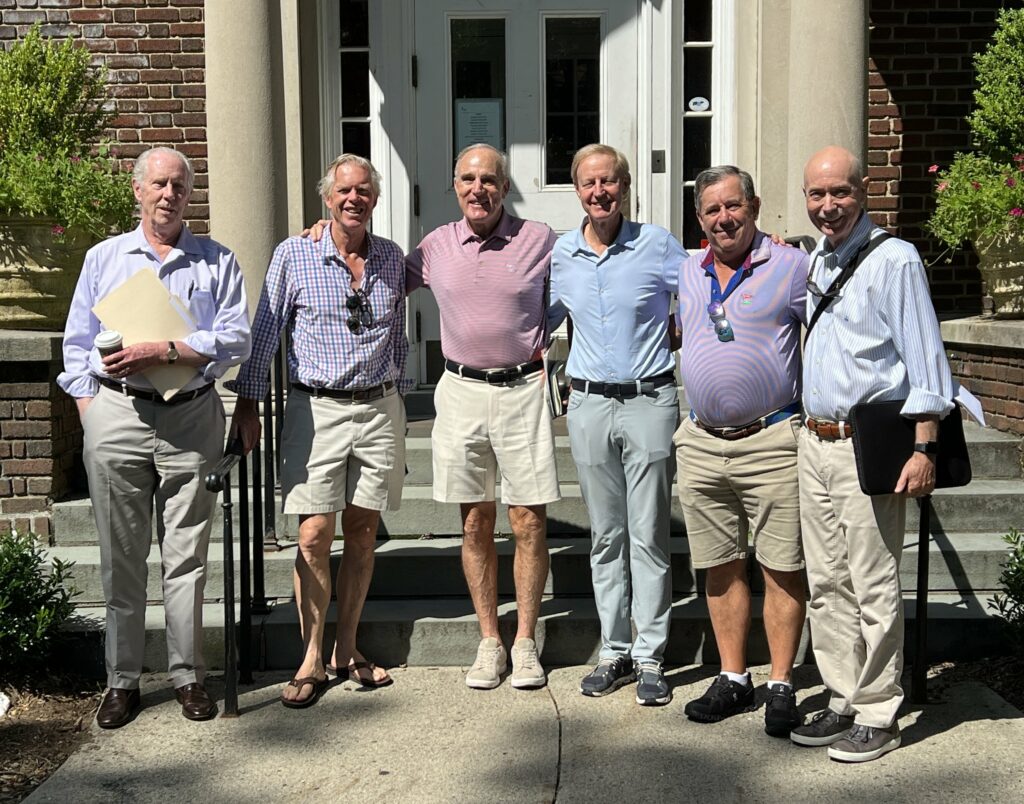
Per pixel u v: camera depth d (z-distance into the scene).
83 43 6.96
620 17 6.91
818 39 5.43
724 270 3.94
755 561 4.89
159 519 4.09
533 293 4.23
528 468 4.25
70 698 4.31
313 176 6.86
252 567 4.84
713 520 4.07
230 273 4.09
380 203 6.98
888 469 3.57
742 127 6.78
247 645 4.39
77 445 5.64
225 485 3.97
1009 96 5.79
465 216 4.23
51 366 5.30
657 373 4.18
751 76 6.73
